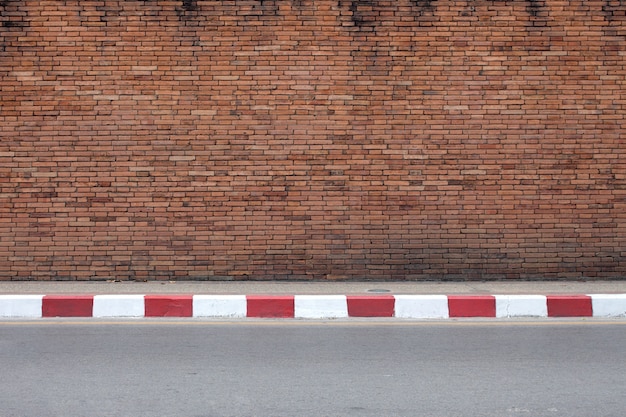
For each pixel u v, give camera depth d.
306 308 9.04
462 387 6.06
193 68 10.19
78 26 10.13
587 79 10.30
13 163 10.14
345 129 10.23
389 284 10.11
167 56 10.16
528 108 10.28
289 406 5.54
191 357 7.03
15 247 10.17
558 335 8.10
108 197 10.17
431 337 7.97
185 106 10.18
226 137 10.20
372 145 10.25
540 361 6.95
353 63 10.23
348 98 10.23
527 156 10.29
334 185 10.24
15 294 9.21
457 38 10.27
